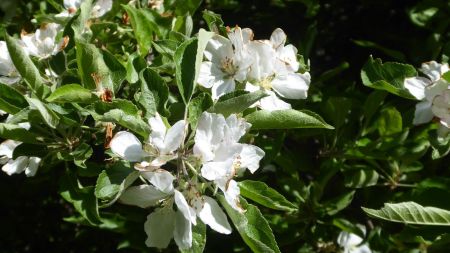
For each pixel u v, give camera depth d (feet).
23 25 1.58
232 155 0.93
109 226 1.56
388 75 1.27
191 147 0.98
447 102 1.15
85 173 1.16
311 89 1.61
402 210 1.13
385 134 1.44
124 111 0.99
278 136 1.35
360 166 1.45
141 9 1.29
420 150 1.41
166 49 1.18
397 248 1.46
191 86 0.99
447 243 1.28
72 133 1.09
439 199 1.38
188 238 0.93
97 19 1.36
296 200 1.47
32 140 1.05
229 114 0.99
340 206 1.44
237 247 1.49
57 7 1.47
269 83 1.12
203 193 0.97
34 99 0.96
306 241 1.50
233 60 1.10
